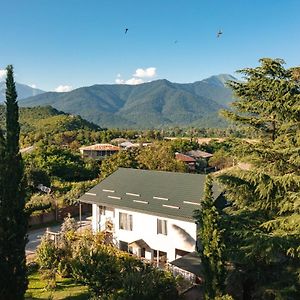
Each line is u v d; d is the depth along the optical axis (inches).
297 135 553.9
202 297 689.0
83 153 3088.1
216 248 522.3
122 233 1066.7
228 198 603.5
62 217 1487.5
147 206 1016.9
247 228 540.1
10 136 492.4
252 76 678.5
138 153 2042.3
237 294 609.3
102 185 1213.7
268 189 529.7
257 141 689.0
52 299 733.3
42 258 879.1
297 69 626.5
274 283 532.7
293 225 503.2
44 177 1787.6
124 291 668.1
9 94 493.0
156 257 995.3
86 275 762.8
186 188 1051.3
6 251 481.7
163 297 680.4
